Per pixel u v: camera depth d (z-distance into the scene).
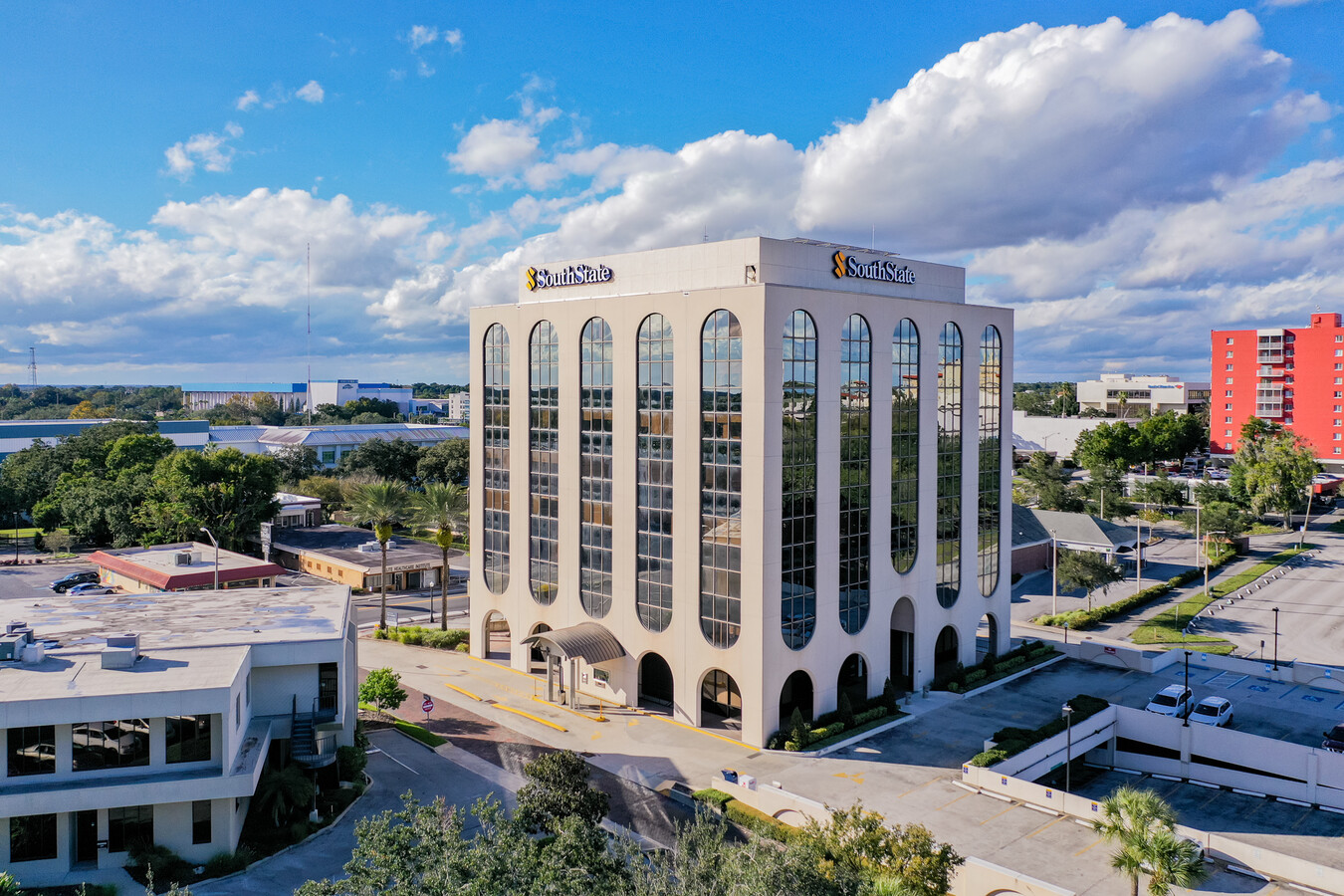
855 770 52.19
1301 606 91.06
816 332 57.97
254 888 38.78
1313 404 189.25
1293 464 135.25
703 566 57.97
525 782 50.88
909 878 32.84
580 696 66.25
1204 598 94.44
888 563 63.97
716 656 57.56
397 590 103.31
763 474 54.56
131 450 132.88
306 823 44.22
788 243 58.53
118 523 115.56
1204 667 72.56
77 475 133.75
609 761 53.72
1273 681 68.62
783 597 56.31
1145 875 39.19
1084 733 56.31
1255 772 52.94
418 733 57.72
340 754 49.34
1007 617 75.44
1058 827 44.72
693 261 60.28
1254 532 134.12
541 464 68.94
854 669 68.25
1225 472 193.25
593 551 65.19
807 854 28.39
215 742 40.97
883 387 62.94
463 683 68.81
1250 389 198.12
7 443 166.62
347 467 160.38
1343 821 48.00
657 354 60.09
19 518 143.75
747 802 47.25
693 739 57.19
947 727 59.28
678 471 59.12
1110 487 141.50
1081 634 82.81
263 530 111.38
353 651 55.16
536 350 68.88
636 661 62.56
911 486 65.81
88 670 43.12
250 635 49.44
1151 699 62.12
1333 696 65.25
